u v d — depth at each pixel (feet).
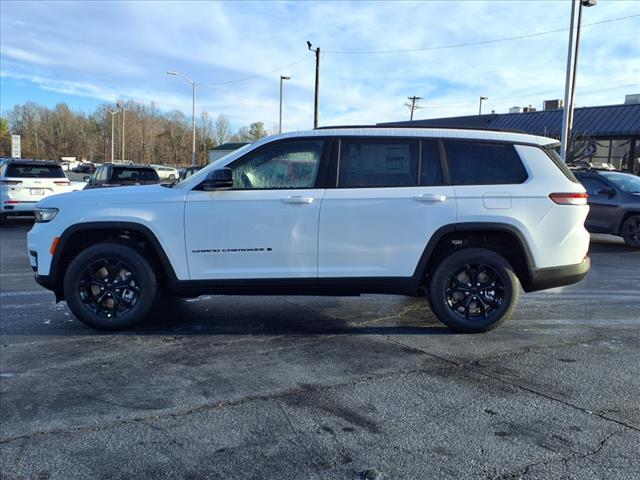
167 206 16.34
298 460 9.47
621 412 11.24
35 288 24.00
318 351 15.25
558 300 21.90
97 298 17.01
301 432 10.48
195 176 16.88
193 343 16.01
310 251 16.29
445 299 16.71
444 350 15.31
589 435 10.26
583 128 105.70
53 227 16.63
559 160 17.02
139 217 16.31
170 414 11.30
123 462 9.45
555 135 105.70
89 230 16.65
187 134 328.90
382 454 9.64
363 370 13.75
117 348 15.55
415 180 16.37
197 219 16.26
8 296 22.35
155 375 13.44
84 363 14.30
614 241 42.60
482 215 16.10
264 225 16.21
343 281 16.40
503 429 10.53
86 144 332.39
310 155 16.51
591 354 14.96
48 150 328.90
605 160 108.58
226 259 16.39
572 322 18.38
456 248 16.79
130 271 16.90
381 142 16.51
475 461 9.37
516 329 17.46
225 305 20.76
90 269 16.83
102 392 12.42
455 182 16.37
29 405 11.75
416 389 12.51
